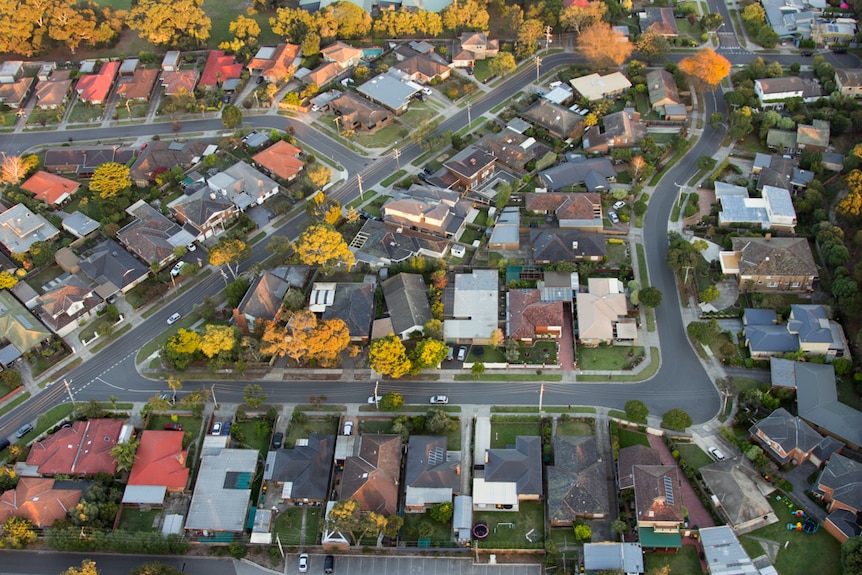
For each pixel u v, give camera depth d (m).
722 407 163.62
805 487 148.75
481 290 189.88
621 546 139.12
